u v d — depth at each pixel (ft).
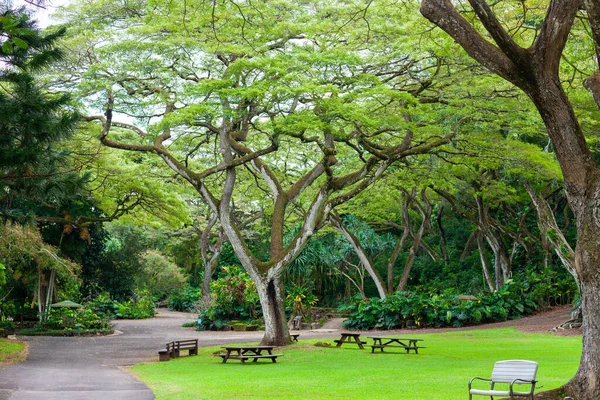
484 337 87.30
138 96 75.46
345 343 81.66
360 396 38.75
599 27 32.17
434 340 84.64
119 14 76.69
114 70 69.87
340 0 75.66
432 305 107.76
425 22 63.87
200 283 201.36
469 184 118.11
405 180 100.94
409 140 76.64
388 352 69.21
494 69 34.50
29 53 46.44
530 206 126.62
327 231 137.49
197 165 108.68
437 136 77.41
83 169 93.35
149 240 192.75
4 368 59.11
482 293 116.57
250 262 76.95
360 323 111.24
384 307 110.11
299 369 55.57
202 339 95.86
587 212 32.76
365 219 151.94
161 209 113.91
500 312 108.47
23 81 47.26
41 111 48.85
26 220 59.31
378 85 67.00
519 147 80.12
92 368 60.18
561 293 115.85
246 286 120.88
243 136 81.35
